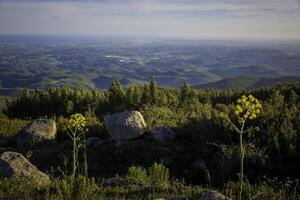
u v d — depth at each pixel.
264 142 11.48
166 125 16.27
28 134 16.16
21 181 8.91
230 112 13.67
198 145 12.96
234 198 7.74
